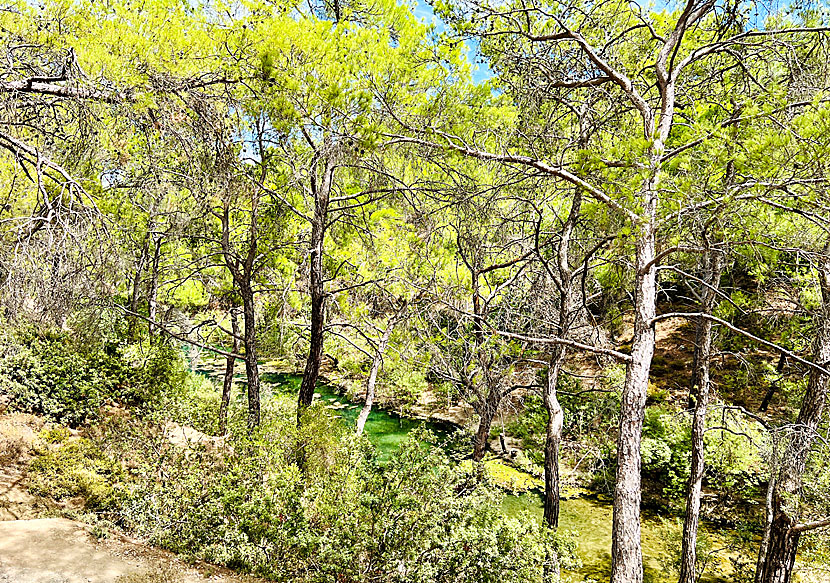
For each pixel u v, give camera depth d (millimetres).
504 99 8539
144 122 6320
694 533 8992
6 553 6148
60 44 5891
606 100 9141
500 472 14961
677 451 14023
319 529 7066
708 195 5254
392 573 6398
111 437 9727
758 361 15078
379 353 12461
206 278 13852
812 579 9133
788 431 7152
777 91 5277
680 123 6922
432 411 19453
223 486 7566
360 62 7645
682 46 8070
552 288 12125
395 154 9258
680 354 21328
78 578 5859
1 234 5590
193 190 8039
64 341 13805
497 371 10523
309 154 9844
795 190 5070
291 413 9672
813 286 8000
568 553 7414
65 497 8305
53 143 7008
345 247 12148
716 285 8844
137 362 14000
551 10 7570
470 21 7246
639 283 6848
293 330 14117
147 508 7625
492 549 6445
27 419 11258
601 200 6523
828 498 7637
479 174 9609
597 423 14875
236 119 8227
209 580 6305
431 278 10273
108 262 6488
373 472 7199
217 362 24234
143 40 5918
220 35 6973
